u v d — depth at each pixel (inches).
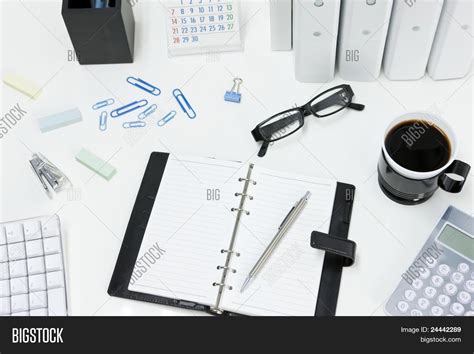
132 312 37.3
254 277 36.8
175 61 46.1
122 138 43.1
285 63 45.3
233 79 44.9
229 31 45.0
